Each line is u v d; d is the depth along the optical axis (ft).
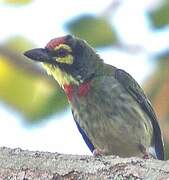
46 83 35.40
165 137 33.04
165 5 32.27
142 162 21.70
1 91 34.91
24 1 36.81
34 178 21.67
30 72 35.94
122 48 33.27
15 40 36.83
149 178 21.04
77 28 34.19
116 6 33.65
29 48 36.96
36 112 33.88
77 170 21.76
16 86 35.17
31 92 34.76
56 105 33.96
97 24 33.73
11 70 35.60
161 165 21.45
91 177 21.52
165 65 31.83
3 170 21.97
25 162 22.17
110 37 33.58
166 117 32.35
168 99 31.86
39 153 22.58
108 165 21.79
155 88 32.01
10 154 22.49
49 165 22.03
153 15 32.30
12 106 34.40
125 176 21.35
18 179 21.70
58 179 21.61
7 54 36.04
